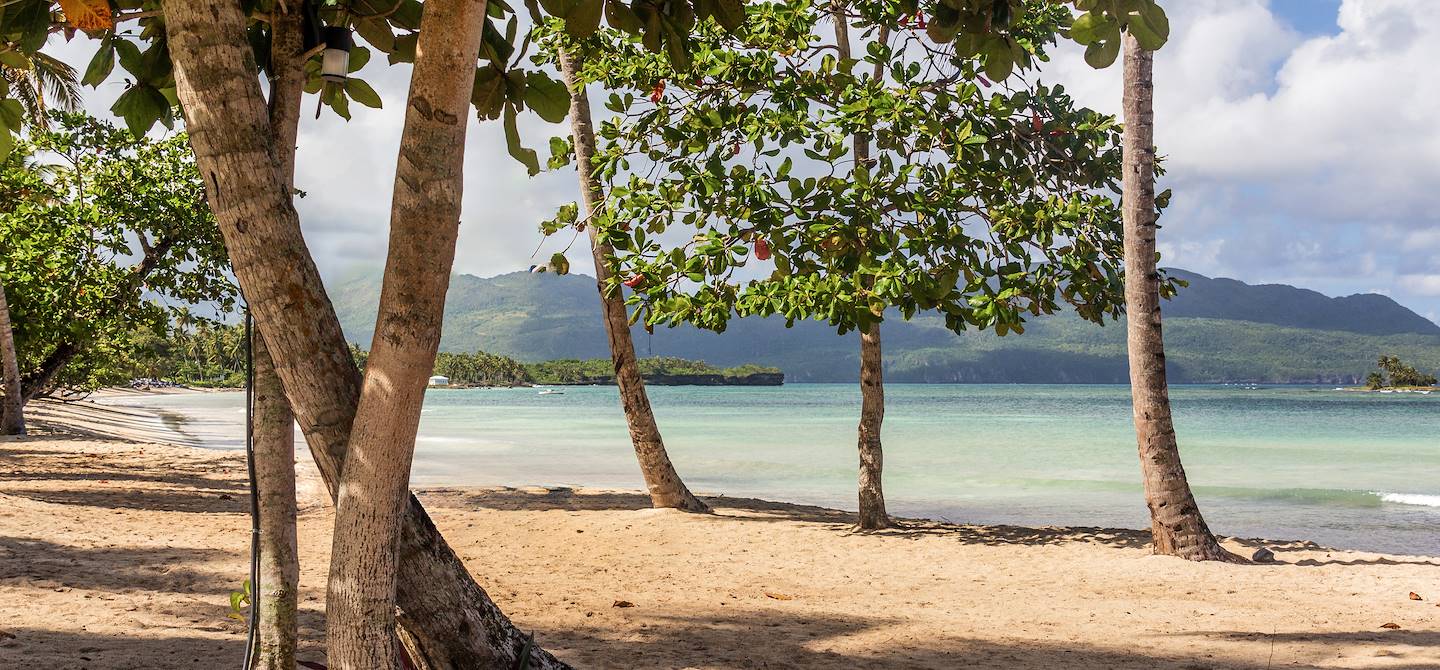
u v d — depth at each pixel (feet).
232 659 16.29
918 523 41.19
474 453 98.94
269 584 11.14
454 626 10.80
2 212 67.77
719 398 402.72
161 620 19.51
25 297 71.51
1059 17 36.58
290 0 11.06
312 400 9.41
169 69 12.23
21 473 53.31
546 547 34.68
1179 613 23.97
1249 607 24.90
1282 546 35.81
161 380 416.87
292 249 9.29
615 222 34.40
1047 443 116.88
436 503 48.03
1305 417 213.25
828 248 31.01
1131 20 10.55
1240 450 107.96
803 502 59.62
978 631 21.42
